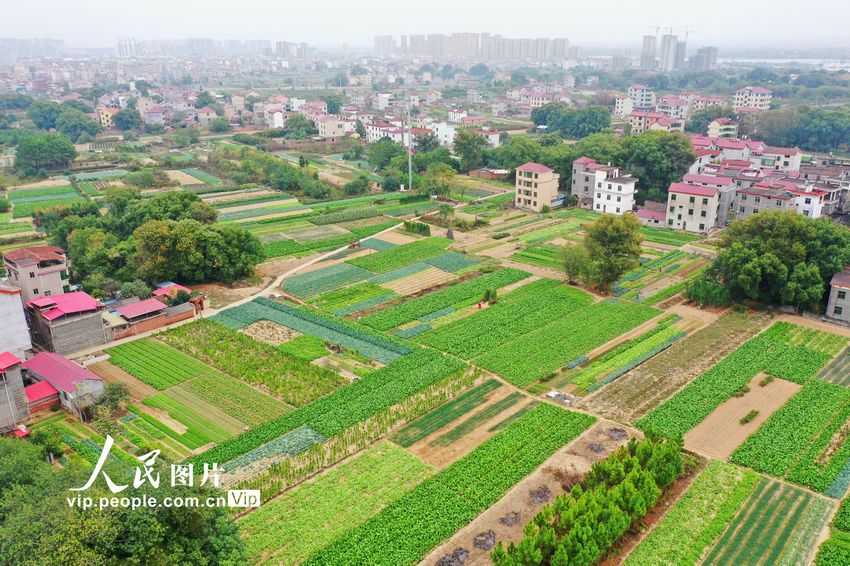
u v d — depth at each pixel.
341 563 46.84
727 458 58.97
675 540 48.81
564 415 65.38
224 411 67.00
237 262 103.31
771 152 166.38
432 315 90.81
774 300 93.31
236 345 81.50
